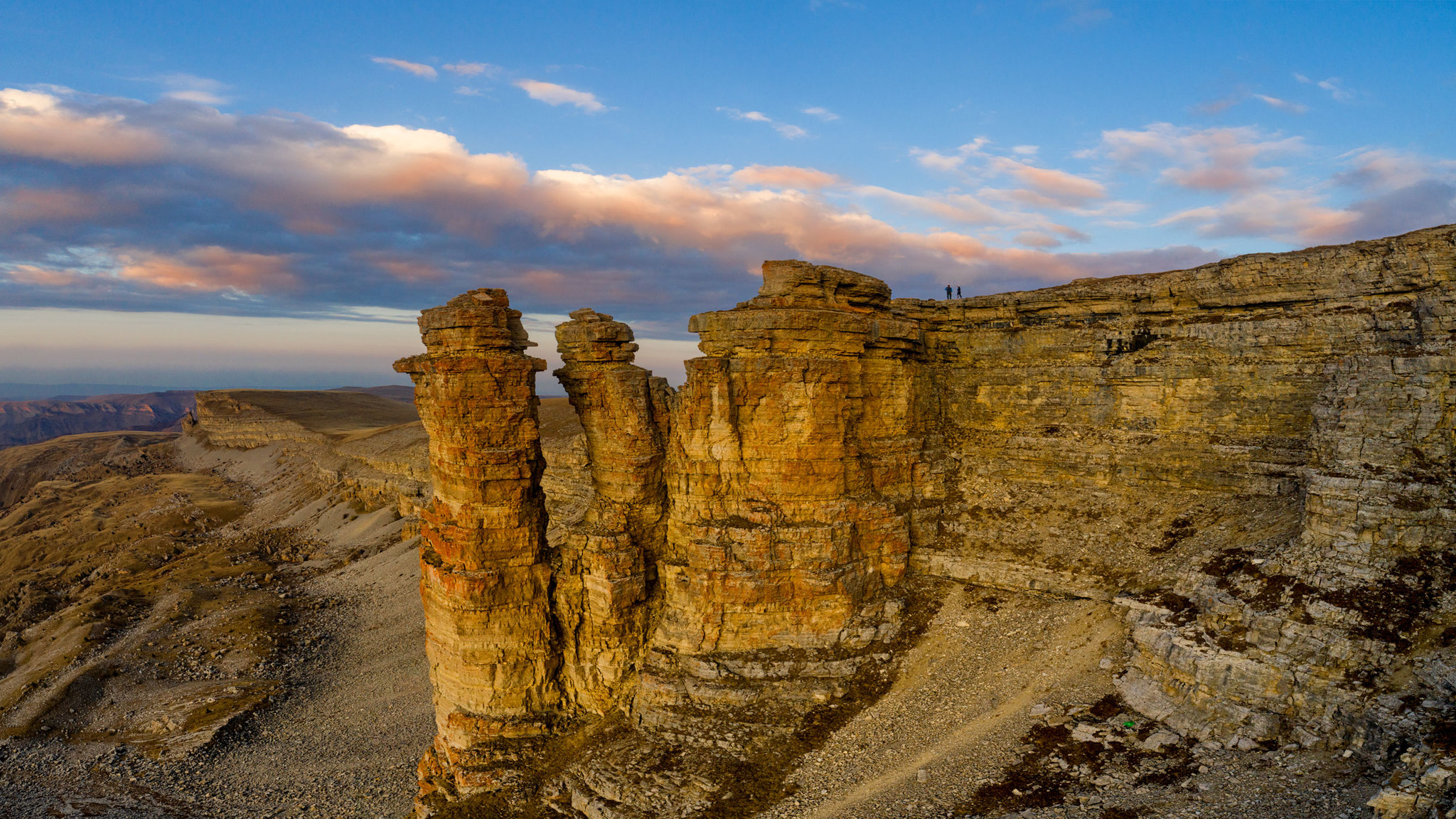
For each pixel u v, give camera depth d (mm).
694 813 40594
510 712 54000
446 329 52125
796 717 46344
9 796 68938
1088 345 59719
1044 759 37656
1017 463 61812
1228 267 53062
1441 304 42281
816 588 51562
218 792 66812
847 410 55062
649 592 55938
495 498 52750
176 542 166625
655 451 57312
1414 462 40000
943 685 45844
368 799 62844
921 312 66000
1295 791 31328
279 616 110812
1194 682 38406
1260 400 51656
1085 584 49719
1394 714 32188
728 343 53875
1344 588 37625
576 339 57750
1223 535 48000
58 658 99875
